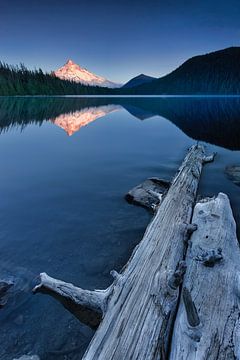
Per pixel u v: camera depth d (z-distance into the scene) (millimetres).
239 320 3238
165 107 56562
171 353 2943
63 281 4824
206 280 3930
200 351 2834
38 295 4504
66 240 6223
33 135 21625
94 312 4191
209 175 11430
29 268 5215
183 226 5480
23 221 7082
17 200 8477
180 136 21078
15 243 6043
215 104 66875
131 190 8883
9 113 38312
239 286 3783
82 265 5371
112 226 6922
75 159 14023
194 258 4496
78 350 3617
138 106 59656
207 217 5941
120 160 13836
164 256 4555
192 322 3037
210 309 3383
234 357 2791
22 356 3414
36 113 39344
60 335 3828
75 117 34625
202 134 21938
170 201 7016
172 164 13156
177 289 3688
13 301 4363
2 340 3730
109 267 5336
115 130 24234
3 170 11875
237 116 35031
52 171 11789
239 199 8750
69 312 4199
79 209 7898
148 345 2955
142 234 6562
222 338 2977
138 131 23594
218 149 16797
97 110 46188
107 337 3156
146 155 14961
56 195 8961
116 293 3920
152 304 3486
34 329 3902
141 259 4578
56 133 22609
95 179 10727
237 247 4953
